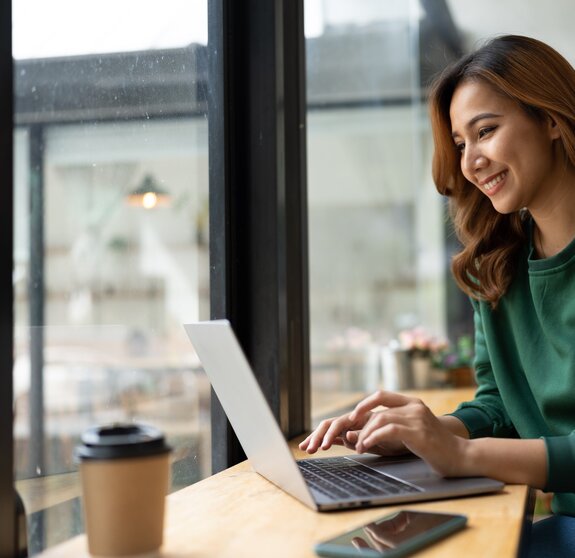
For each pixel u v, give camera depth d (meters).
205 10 1.58
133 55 1.44
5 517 0.82
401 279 8.01
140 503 0.74
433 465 1.05
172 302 1.74
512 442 1.08
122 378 1.79
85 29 1.30
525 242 1.52
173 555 0.76
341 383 4.95
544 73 1.37
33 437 1.51
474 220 1.56
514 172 1.40
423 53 5.30
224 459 1.51
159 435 0.77
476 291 1.55
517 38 1.42
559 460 1.05
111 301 1.67
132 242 1.59
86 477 0.74
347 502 0.92
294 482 0.96
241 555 0.75
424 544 0.76
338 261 7.72
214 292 1.58
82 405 1.66
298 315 1.74
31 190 1.33
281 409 1.60
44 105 1.23
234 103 1.61
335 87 5.86
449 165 1.56
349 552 0.72
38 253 1.41
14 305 0.85
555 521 1.40
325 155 7.39
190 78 1.58
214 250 1.57
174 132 1.56
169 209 1.57
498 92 1.40
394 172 7.75
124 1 1.40
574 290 1.36
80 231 1.47
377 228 7.93
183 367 1.95
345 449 1.42
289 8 1.76
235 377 0.95
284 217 1.65
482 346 1.61
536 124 1.40
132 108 1.44
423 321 7.92
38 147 1.26
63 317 1.55
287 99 1.74
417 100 6.42
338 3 4.73
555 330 1.38
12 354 0.84
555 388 1.36
